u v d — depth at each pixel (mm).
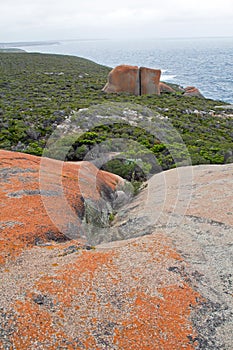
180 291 2523
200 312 2352
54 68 37688
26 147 10594
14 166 4504
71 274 2590
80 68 40312
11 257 2729
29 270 2605
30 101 19656
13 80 27859
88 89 26062
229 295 2555
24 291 2381
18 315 2186
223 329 2232
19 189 3826
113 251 2920
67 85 27188
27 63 40094
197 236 3324
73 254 2850
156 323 2229
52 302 2318
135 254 2895
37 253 2816
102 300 2377
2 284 2432
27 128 12391
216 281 2699
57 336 2084
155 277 2641
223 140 13867
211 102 25625
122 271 2676
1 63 37938
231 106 24266
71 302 2334
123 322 2219
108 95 22781
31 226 3125
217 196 4266
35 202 3566
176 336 2150
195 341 2127
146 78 25609
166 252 2953
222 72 70125
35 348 2000
